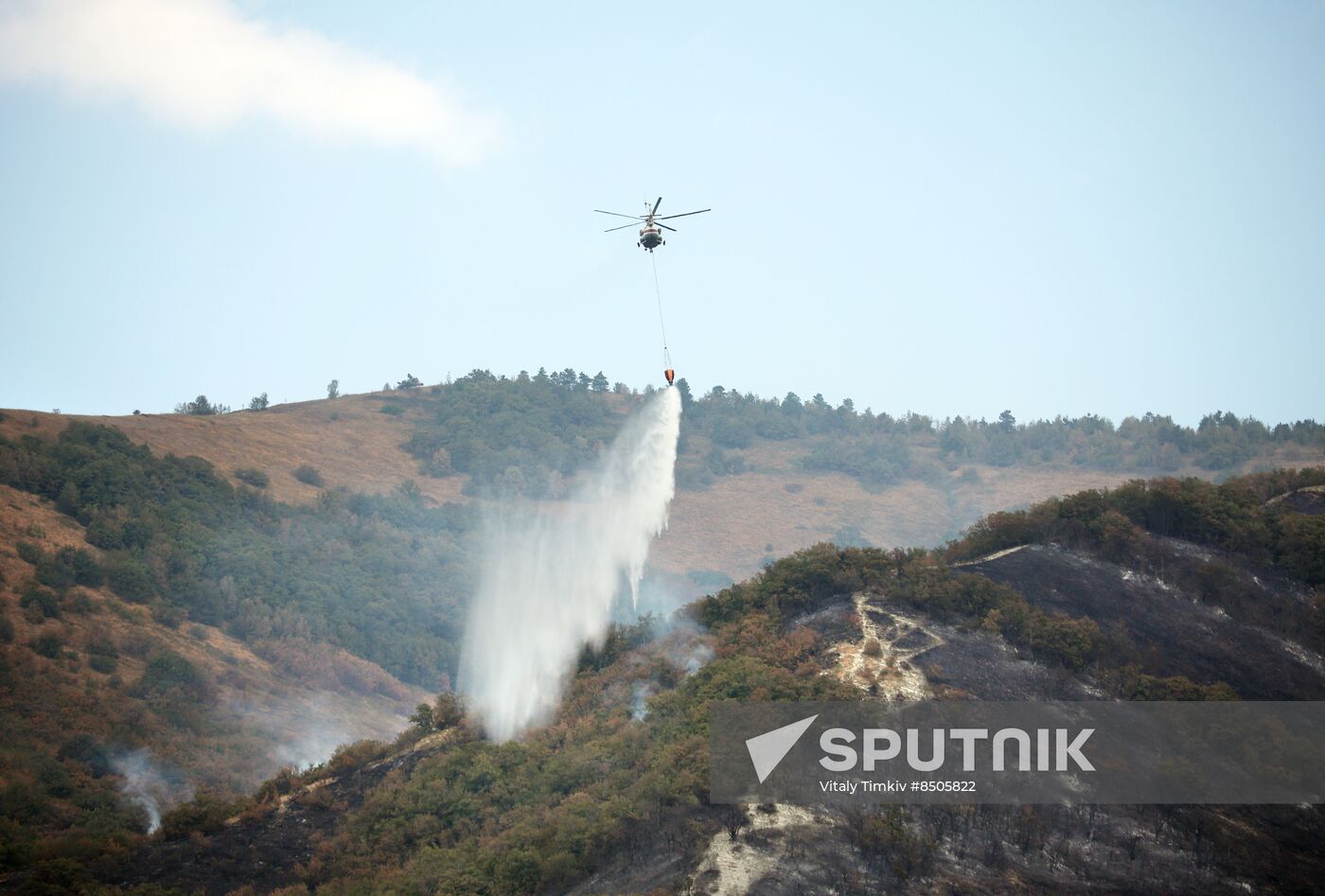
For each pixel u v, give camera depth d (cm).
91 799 9062
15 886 6300
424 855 6231
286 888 6194
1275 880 5769
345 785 7525
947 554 9306
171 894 6181
